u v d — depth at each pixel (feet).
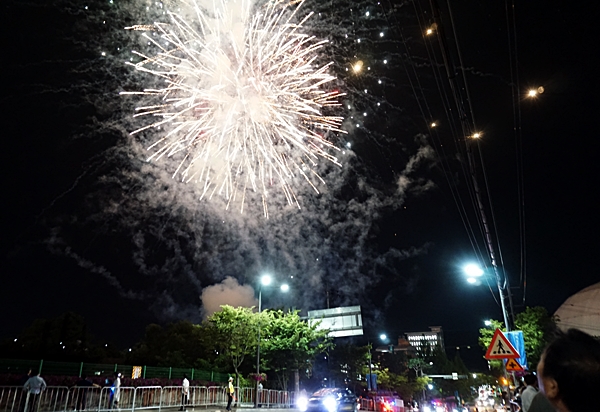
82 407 59.67
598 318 136.98
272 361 123.54
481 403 160.25
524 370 40.32
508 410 58.90
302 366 123.95
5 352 106.42
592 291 144.15
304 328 124.57
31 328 114.32
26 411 51.21
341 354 158.61
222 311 113.09
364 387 160.66
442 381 281.74
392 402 128.36
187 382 78.18
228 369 118.73
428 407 163.94
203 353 127.95
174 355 117.39
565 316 145.48
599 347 6.86
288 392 121.60
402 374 225.76
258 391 104.73
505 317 64.95
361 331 139.03
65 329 115.96
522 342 54.49
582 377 6.41
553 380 6.75
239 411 86.94
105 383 67.56
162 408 74.74
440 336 451.53
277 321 124.06
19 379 58.54
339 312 143.02
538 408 13.43
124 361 124.26
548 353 7.07
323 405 85.05
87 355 115.14
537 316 96.07
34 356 108.37
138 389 70.85
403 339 354.95
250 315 112.78
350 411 88.07
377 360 225.15
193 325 135.74
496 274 65.46
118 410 64.13
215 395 91.25
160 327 138.31
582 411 6.40
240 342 111.34
